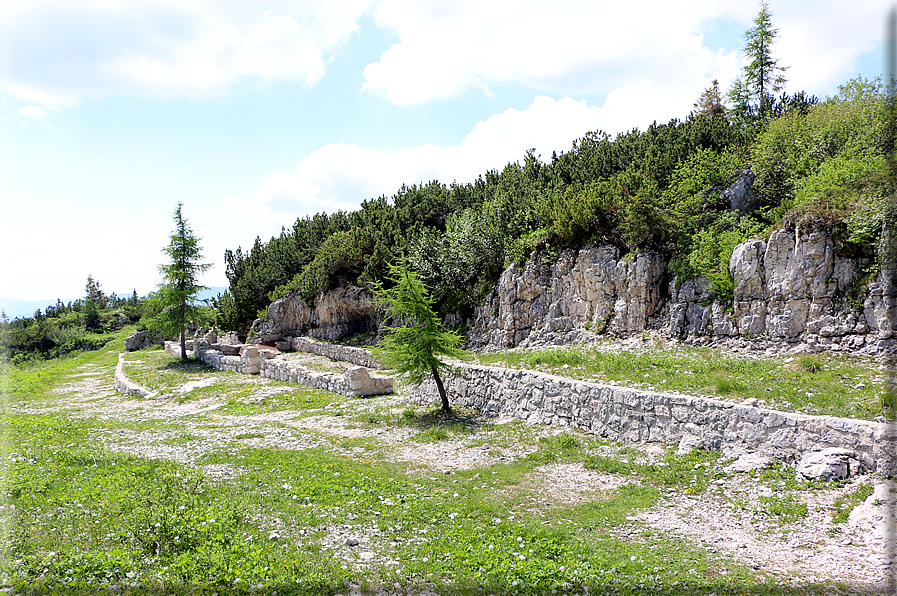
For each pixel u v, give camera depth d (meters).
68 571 7.23
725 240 21.08
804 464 10.98
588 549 8.41
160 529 8.58
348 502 10.83
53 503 9.95
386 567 7.82
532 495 11.60
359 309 39.97
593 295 24.52
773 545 8.57
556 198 27.89
